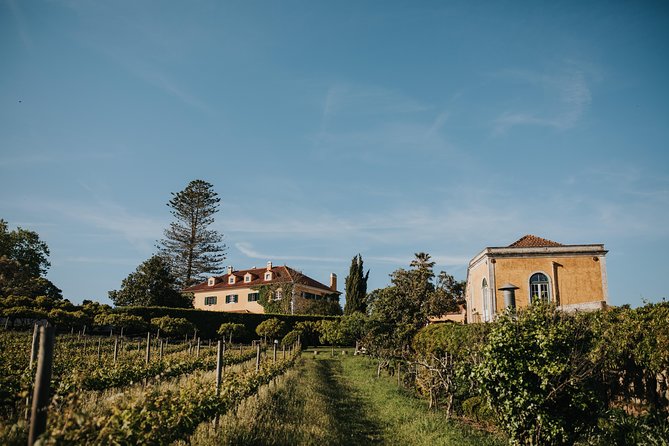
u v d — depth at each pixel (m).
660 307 11.41
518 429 9.44
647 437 9.93
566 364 9.16
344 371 27.89
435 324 27.47
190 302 62.41
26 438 7.75
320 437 10.41
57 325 34.31
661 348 10.80
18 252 57.03
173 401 8.73
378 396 17.72
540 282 31.23
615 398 12.85
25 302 37.59
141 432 7.09
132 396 8.25
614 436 10.54
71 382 12.21
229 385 12.12
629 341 11.80
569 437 9.14
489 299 31.23
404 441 11.38
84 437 6.19
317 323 48.31
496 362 9.55
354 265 56.38
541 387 9.06
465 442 10.86
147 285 58.91
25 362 14.72
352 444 10.84
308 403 14.51
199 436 9.14
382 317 34.31
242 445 9.06
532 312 10.32
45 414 5.30
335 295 68.06
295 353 32.59
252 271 71.81
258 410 12.34
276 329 42.97
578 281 31.06
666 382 11.27
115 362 16.95
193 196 73.25
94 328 39.91
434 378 15.80
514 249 31.73
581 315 13.02
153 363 18.06
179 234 72.50
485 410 13.45
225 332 42.84
